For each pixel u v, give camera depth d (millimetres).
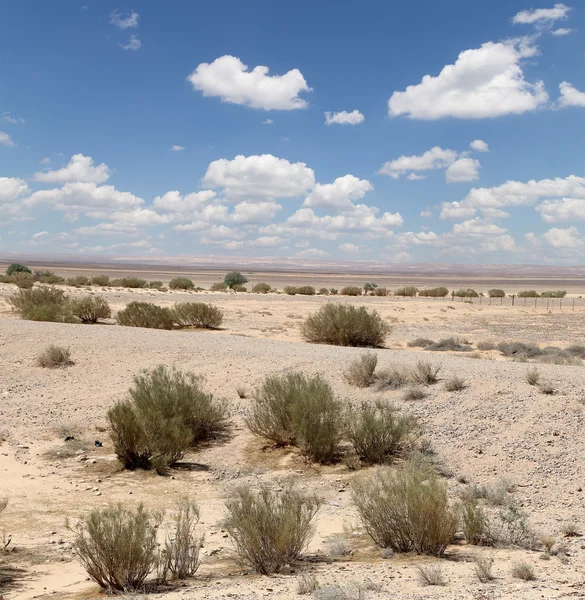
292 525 8602
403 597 6230
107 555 7660
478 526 9836
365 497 10203
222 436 15961
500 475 12805
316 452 14305
